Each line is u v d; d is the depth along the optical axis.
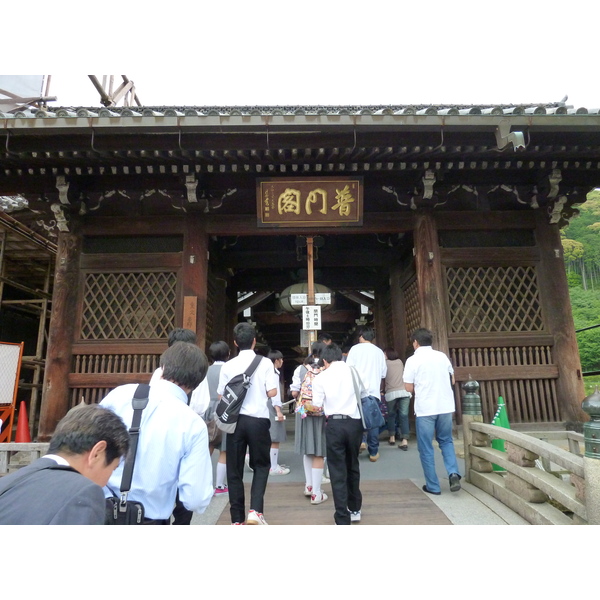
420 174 6.73
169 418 1.97
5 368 7.35
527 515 3.64
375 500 4.23
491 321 6.91
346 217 6.93
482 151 6.07
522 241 7.27
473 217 7.14
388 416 7.05
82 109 5.49
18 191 6.79
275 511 4.04
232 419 3.36
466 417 4.91
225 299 9.57
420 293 6.97
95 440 1.61
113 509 1.84
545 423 6.55
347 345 18.56
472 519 3.74
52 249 10.64
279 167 6.51
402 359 8.71
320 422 4.29
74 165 6.35
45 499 1.39
